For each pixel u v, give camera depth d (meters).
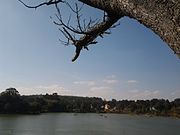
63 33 3.63
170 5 2.17
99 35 3.47
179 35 2.09
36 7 3.34
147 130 106.94
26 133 84.06
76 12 3.46
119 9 2.62
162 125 146.00
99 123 142.38
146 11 2.31
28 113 184.62
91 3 2.87
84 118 194.88
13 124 114.69
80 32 3.49
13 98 177.62
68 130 95.81
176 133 96.50
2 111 173.88
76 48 3.67
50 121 142.12
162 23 2.20
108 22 3.27
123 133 89.25
